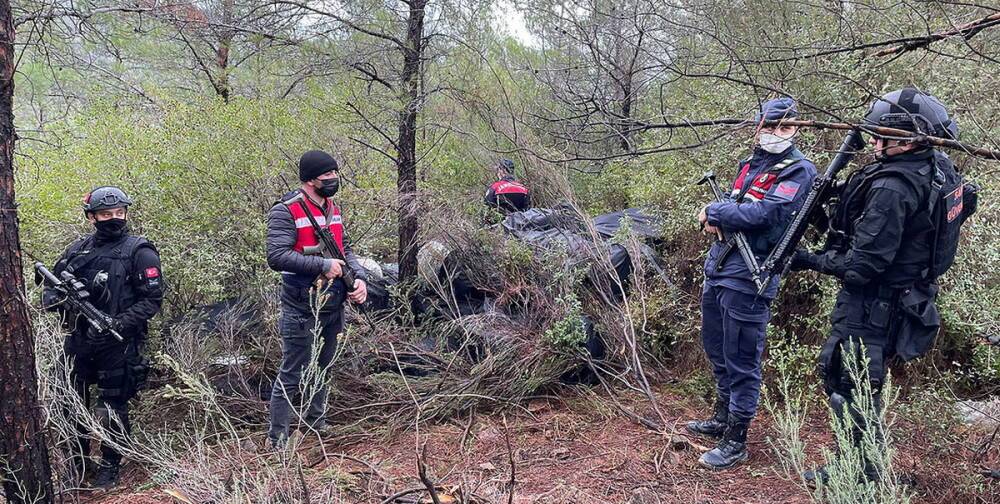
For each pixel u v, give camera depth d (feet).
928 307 9.41
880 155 9.34
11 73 9.29
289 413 12.82
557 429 13.21
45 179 18.16
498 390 14.28
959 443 10.69
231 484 9.64
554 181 16.98
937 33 10.57
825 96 14.08
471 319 15.44
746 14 16.46
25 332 9.74
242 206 17.58
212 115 19.03
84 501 12.20
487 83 19.40
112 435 12.59
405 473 11.65
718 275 11.39
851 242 9.67
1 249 9.36
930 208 8.96
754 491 10.69
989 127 13.00
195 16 17.57
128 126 19.04
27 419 9.82
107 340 12.47
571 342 14.40
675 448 12.30
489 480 11.14
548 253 15.81
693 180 15.89
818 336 14.16
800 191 10.43
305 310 12.56
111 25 17.57
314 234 12.51
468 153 20.12
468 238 16.85
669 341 16.06
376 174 19.79
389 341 15.85
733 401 11.43
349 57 17.35
